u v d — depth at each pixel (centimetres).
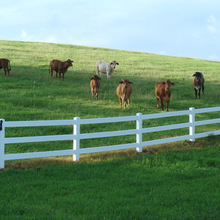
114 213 579
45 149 1163
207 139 1309
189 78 3095
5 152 1102
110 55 4488
